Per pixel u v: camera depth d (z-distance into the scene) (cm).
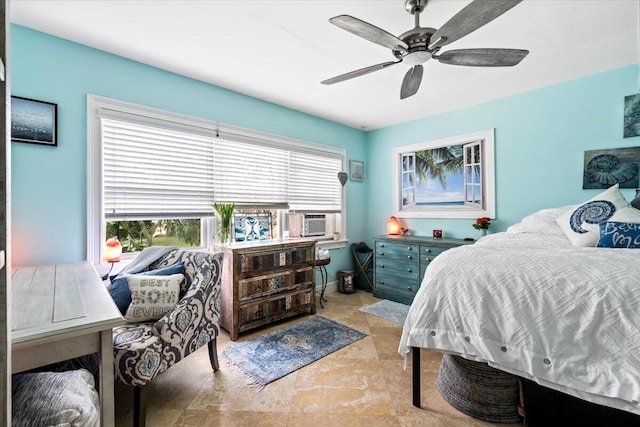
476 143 344
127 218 240
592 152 269
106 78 228
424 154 392
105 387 108
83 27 198
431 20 189
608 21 191
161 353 152
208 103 284
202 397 176
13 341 90
